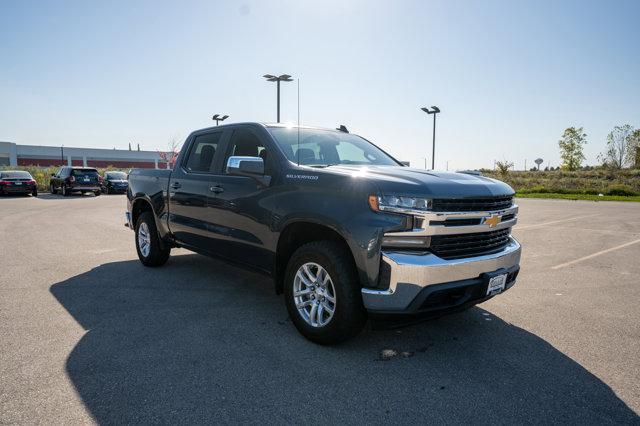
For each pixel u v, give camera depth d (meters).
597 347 3.55
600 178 37.47
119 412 2.52
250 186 4.11
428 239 3.08
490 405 2.67
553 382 2.96
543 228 10.98
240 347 3.44
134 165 87.06
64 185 24.39
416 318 3.13
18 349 3.35
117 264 6.32
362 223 3.10
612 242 8.74
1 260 6.58
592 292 5.14
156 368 3.06
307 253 3.48
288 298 3.69
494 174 41.94
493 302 4.74
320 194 3.42
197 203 4.88
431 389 2.85
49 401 2.62
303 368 3.11
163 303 4.51
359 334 3.76
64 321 3.96
